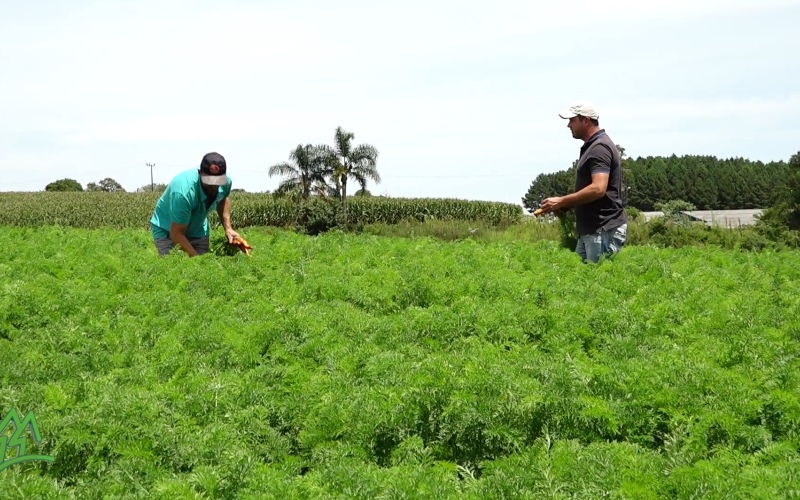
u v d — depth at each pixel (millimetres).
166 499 4754
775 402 5820
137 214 72562
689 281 10734
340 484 4918
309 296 10320
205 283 10984
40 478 4945
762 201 120625
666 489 4641
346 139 62156
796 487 4574
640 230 30859
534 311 8523
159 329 8797
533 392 5938
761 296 9953
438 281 10414
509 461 5094
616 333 8086
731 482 4578
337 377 6738
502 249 14188
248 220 65562
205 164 12836
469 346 7816
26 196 105625
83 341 8172
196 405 6270
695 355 7238
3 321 9164
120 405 5934
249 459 5105
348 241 15336
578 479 4836
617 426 5777
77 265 12438
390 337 8133
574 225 13664
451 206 70812
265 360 7730
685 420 5758
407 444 5555
